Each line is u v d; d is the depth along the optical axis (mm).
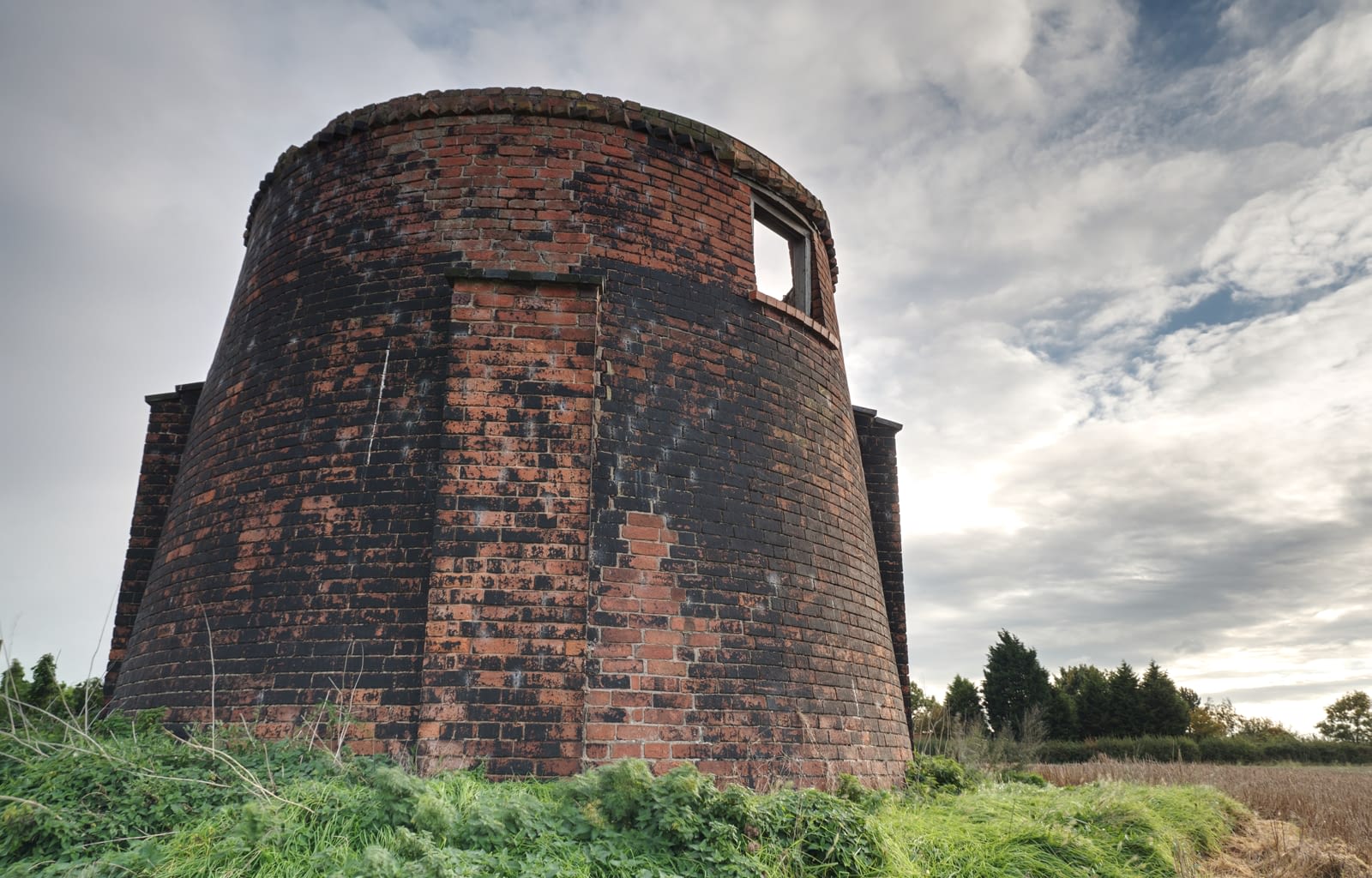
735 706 7180
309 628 6875
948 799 7918
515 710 6449
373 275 8125
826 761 7559
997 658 38000
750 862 4844
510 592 6719
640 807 5086
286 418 7812
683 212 8680
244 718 6656
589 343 7492
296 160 9258
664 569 7289
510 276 7461
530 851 4625
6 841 4574
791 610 7926
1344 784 15047
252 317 8781
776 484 8336
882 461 12586
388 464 7312
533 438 7145
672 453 7719
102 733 6574
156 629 7805
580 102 8516
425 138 8539
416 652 6664
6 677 5785
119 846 4680
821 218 10297
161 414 10523
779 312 9070
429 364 7629
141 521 10117
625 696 6762
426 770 6195
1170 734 37156
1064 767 16953
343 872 4090
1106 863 6211
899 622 11953
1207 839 7750
